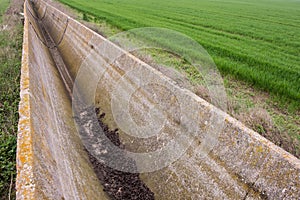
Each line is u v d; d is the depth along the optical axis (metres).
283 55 14.24
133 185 6.77
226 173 5.00
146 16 26.97
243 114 6.68
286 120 7.05
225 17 30.11
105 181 6.90
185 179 5.81
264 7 47.25
